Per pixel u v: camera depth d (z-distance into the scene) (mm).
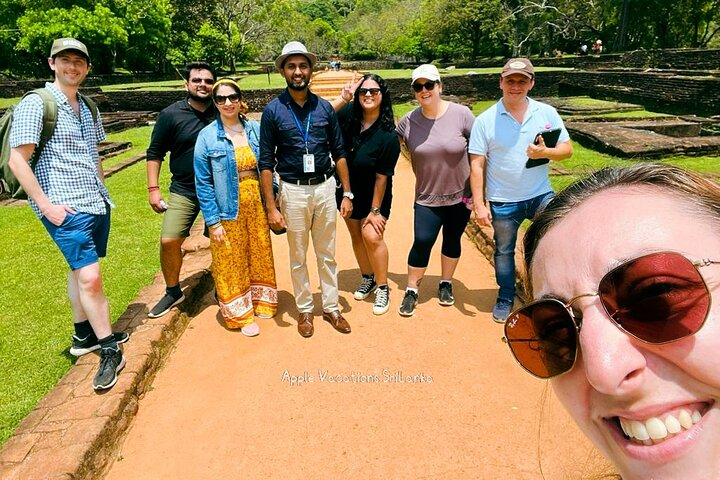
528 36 31672
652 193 711
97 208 2619
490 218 3150
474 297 3650
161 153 3311
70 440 2072
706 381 600
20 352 2947
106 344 2551
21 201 6504
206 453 2232
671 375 617
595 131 8492
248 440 2299
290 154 2883
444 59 41156
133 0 28891
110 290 3688
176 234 3215
